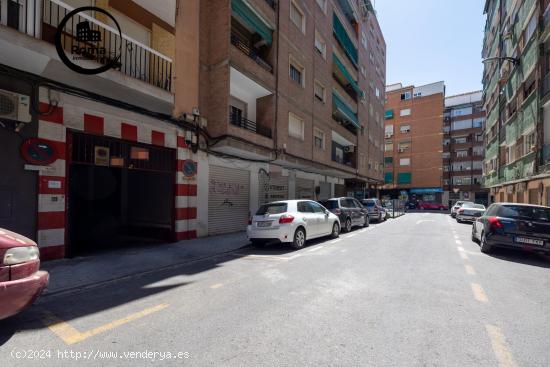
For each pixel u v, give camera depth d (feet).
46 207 20.30
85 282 16.60
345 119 75.25
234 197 38.09
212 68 34.14
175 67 29.35
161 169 29.07
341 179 80.64
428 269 19.60
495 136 82.64
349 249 27.12
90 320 11.55
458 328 10.76
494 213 26.27
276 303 13.24
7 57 17.61
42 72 19.69
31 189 19.66
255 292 14.82
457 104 190.19
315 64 55.06
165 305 13.14
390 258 23.07
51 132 20.57
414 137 165.27
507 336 10.18
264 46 42.60
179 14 29.96
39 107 19.94
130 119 25.70
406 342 9.70
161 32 28.73
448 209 154.20
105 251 25.03
